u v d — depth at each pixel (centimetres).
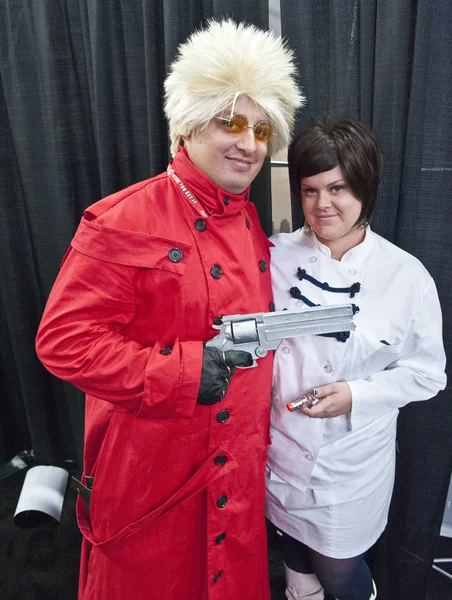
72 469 207
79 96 157
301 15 118
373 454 104
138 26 140
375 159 88
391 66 112
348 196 89
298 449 102
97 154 161
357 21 116
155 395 75
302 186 92
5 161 176
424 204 119
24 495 169
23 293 189
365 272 98
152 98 138
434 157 115
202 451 89
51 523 168
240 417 90
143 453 87
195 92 76
